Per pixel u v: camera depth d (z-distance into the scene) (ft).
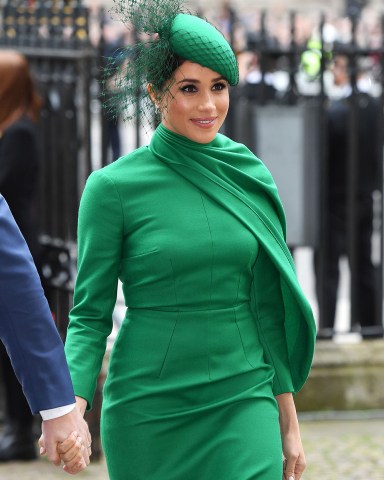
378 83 36.37
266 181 18.79
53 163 32.73
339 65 37.73
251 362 18.22
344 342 36.11
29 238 29.86
